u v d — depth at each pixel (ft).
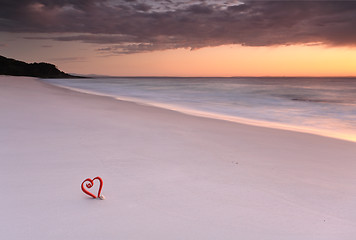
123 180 13.42
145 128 27.50
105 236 8.54
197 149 20.25
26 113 33.27
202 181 13.76
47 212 9.89
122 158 17.08
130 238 8.50
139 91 116.98
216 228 9.37
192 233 8.98
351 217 10.64
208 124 32.45
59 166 15.07
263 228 9.54
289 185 13.85
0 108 36.19
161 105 61.36
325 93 109.40
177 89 137.69
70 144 19.90
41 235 8.42
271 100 77.61
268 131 29.89
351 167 17.56
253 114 48.83
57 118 30.91
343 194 12.95
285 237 9.07
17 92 64.95
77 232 8.68
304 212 10.93
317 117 45.73
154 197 11.62
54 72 650.84
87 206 10.49
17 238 8.20
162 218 9.86
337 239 9.09
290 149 21.95
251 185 13.57
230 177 14.58
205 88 148.97
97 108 42.86
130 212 10.18
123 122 30.42
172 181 13.57
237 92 113.80
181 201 11.34
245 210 10.83
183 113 42.86
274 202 11.72
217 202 11.42
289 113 50.57
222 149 20.71
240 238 8.86
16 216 9.51
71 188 12.16
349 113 50.96
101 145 20.06
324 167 17.40
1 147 18.30
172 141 22.39
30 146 18.88
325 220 10.33
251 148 21.56
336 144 24.52
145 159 17.11
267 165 17.17
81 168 14.90
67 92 83.87
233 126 32.07
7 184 12.28
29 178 13.12
